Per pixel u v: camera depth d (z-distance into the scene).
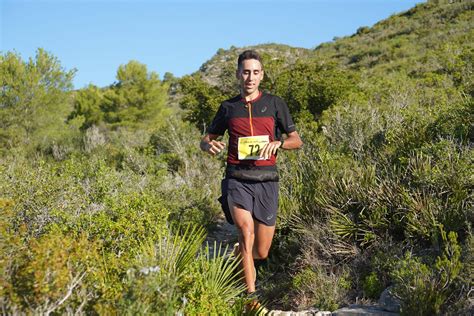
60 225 5.28
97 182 7.34
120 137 19.67
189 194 9.54
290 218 6.46
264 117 4.76
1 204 4.53
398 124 7.75
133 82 37.78
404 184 5.99
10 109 24.47
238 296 4.70
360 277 5.39
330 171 6.74
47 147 21.19
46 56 25.41
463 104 7.16
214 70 42.81
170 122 15.92
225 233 9.01
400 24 42.59
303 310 5.15
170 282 3.48
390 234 5.75
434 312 4.28
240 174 4.76
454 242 4.66
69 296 3.35
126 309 3.20
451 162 5.82
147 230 5.35
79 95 37.78
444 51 20.61
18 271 3.42
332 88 15.10
